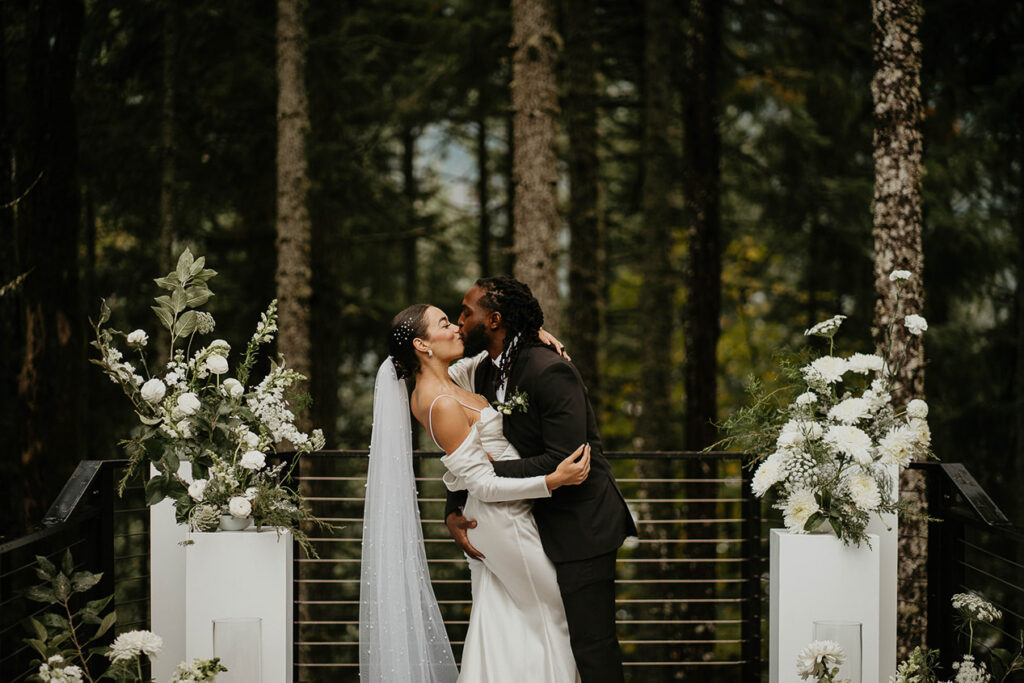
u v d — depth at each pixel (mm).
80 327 7320
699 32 9719
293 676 4422
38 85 7156
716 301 9664
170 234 9945
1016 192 10781
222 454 3758
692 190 9711
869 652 3725
